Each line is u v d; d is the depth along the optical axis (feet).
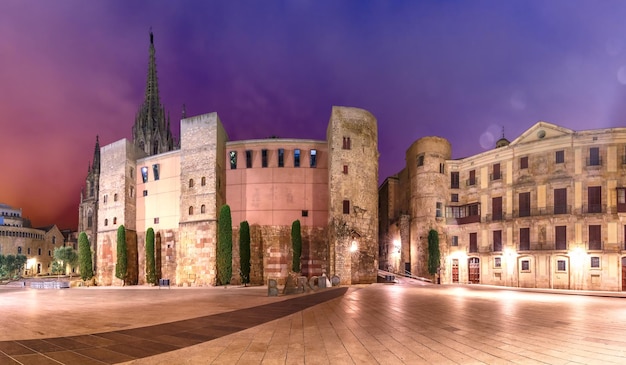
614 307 69.36
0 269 278.05
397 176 214.69
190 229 157.69
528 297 90.79
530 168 148.36
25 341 40.65
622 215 129.39
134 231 181.68
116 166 182.09
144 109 367.86
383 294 95.50
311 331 45.42
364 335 42.73
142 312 63.93
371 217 153.99
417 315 57.93
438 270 163.73
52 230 388.37
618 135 133.59
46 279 278.87
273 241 159.63
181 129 165.37
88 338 42.04
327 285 124.47
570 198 137.49
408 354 34.24
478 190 166.09
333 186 148.97
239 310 65.51
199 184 158.92
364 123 157.07
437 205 172.14
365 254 149.79
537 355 33.42
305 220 161.07
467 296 91.35
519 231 148.15
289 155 164.76
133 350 36.58
